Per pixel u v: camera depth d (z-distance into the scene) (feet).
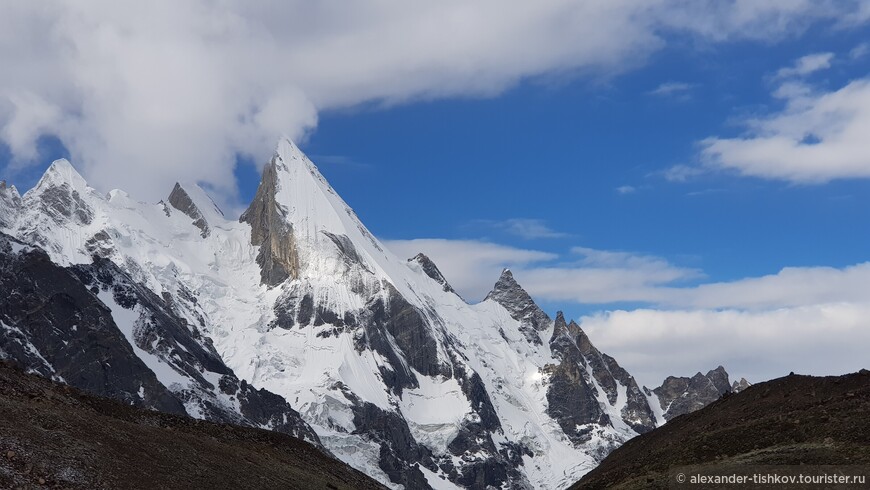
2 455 265.95
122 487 284.61
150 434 336.29
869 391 381.40
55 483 266.57
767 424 385.50
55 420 302.04
